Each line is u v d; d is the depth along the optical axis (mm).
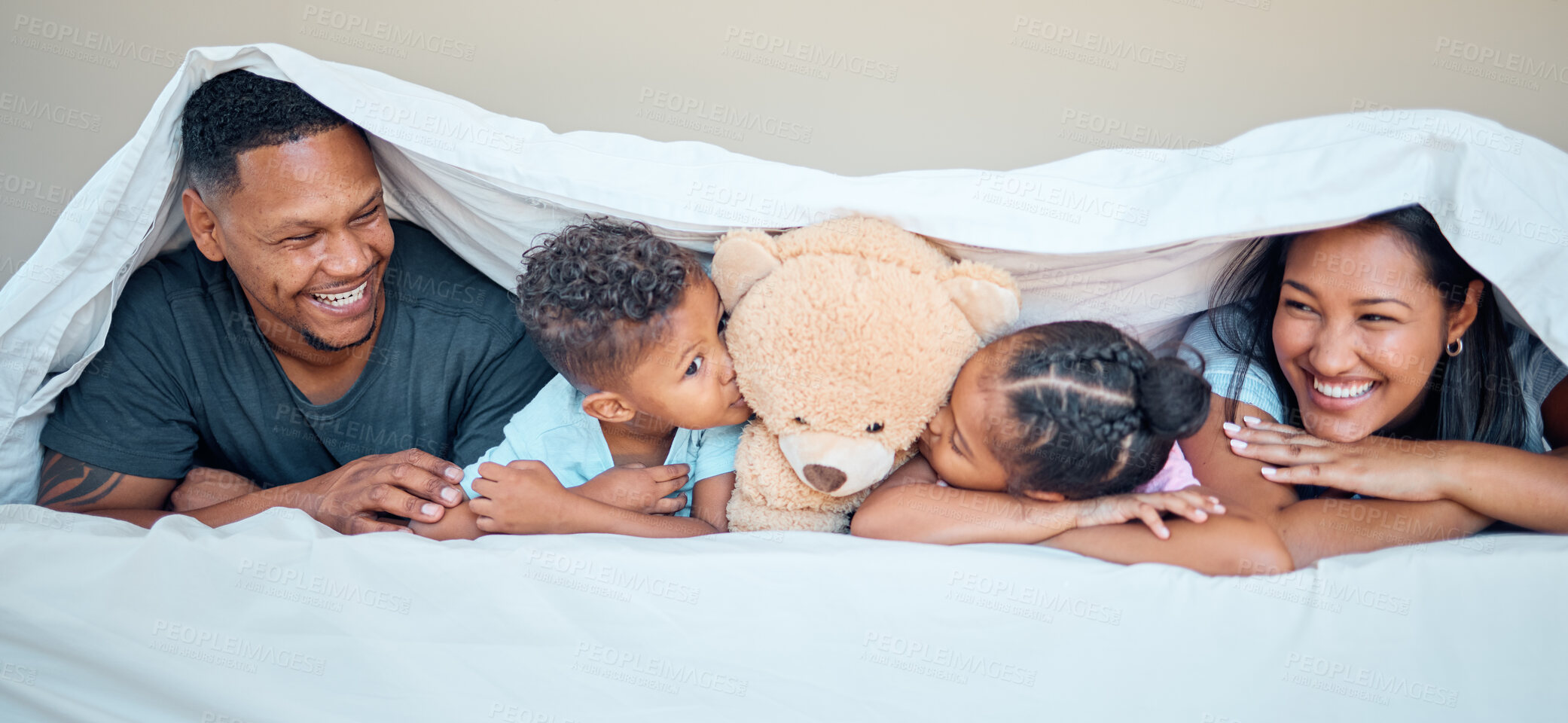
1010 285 955
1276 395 1101
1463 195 914
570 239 988
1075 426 887
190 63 1044
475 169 1076
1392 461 966
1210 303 1130
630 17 1758
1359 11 1664
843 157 1836
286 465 1271
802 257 960
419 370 1247
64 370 1112
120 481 1129
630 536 979
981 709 884
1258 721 859
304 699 928
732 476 1101
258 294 1110
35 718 983
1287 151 988
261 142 1005
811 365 906
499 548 909
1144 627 858
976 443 938
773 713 906
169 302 1168
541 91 1789
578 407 1120
